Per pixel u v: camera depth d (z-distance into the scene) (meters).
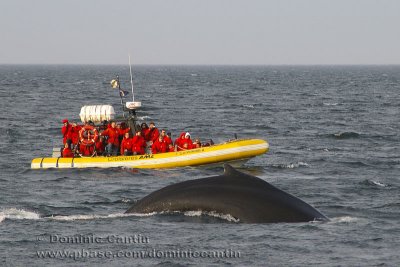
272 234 42.31
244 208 42.78
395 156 93.38
